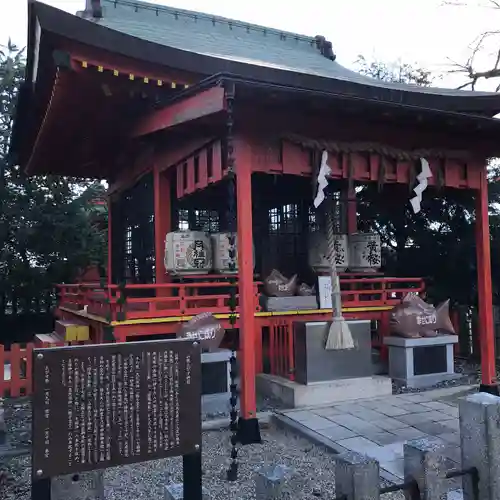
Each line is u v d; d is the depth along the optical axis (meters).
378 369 9.62
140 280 10.98
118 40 6.96
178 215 10.85
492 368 8.07
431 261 12.38
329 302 9.45
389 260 13.34
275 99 5.78
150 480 4.99
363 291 9.77
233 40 12.09
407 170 7.71
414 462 3.35
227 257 8.88
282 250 11.83
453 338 9.09
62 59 6.76
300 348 7.57
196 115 6.22
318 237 10.96
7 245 14.60
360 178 7.36
